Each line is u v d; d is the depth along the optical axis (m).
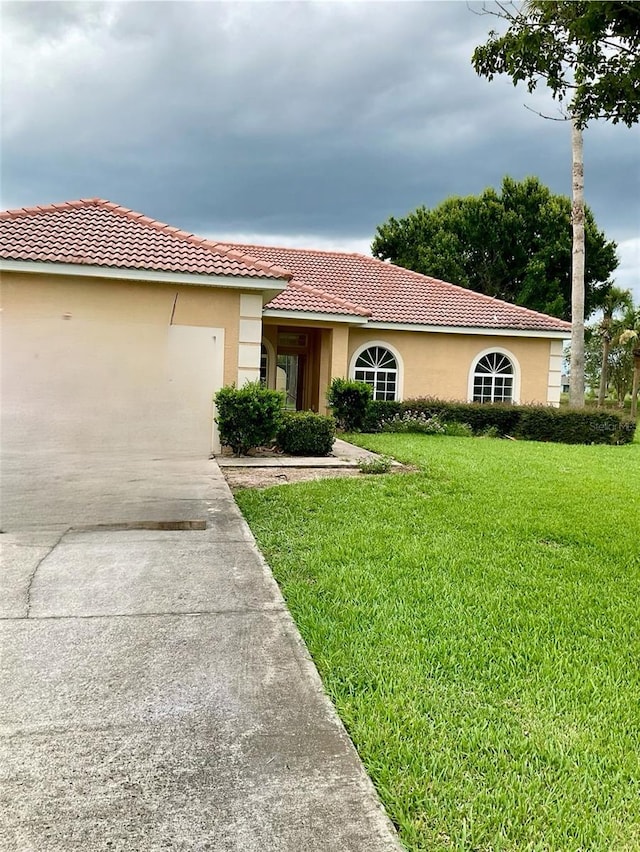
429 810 2.13
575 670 3.29
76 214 12.06
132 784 2.19
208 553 4.98
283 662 3.20
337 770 2.32
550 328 20.14
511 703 2.94
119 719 2.61
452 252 32.50
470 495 8.02
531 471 10.49
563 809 2.18
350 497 7.63
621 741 2.64
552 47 5.15
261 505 7.05
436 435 17.22
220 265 11.16
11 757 2.33
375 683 3.05
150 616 3.72
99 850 1.87
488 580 4.73
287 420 11.85
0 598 3.90
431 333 19.81
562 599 4.38
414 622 3.85
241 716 2.67
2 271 5.77
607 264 32.66
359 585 4.47
